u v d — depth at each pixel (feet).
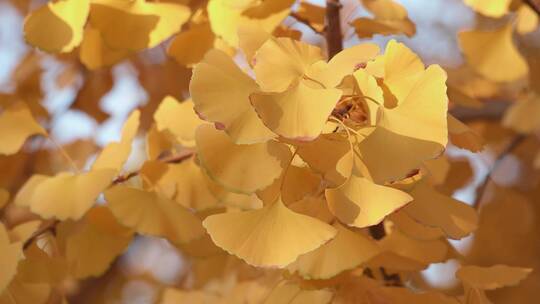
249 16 3.34
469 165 4.07
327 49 3.52
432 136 2.87
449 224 3.04
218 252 3.34
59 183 3.35
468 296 3.22
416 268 3.25
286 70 2.92
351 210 2.89
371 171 2.87
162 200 3.34
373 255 3.04
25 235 3.45
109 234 3.54
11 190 4.27
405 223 3.14
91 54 3.65
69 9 3.32
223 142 2.89
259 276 3.69
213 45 3.51
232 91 2.87
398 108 2.90
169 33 3.34
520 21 3.77
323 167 2.90
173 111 3.38
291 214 2.93
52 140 3.57
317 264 3.02
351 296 3.16
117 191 3.33
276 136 2.84
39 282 3.43
